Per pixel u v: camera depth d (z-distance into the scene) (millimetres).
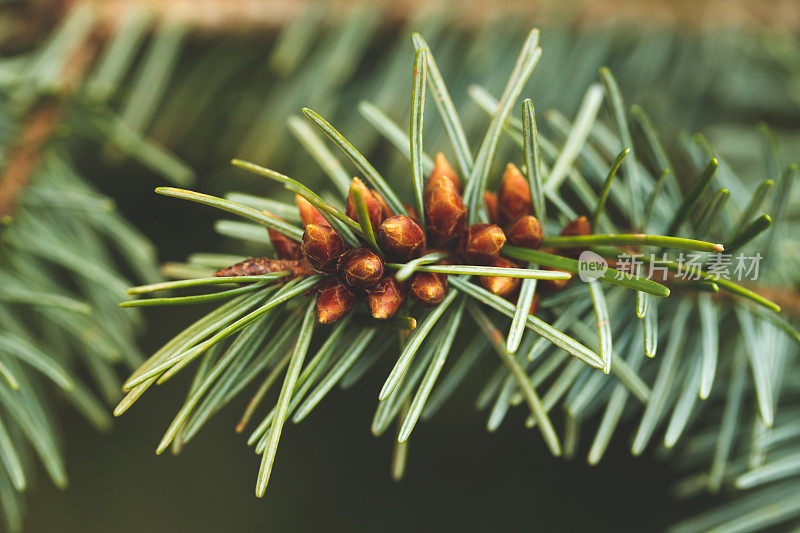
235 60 381
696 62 354
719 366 264
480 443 509
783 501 264
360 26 347
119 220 301
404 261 226
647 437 240
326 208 219
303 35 342
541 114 352
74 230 300
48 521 514
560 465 488
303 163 377
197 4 336
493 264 230
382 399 217
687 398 247
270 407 536
